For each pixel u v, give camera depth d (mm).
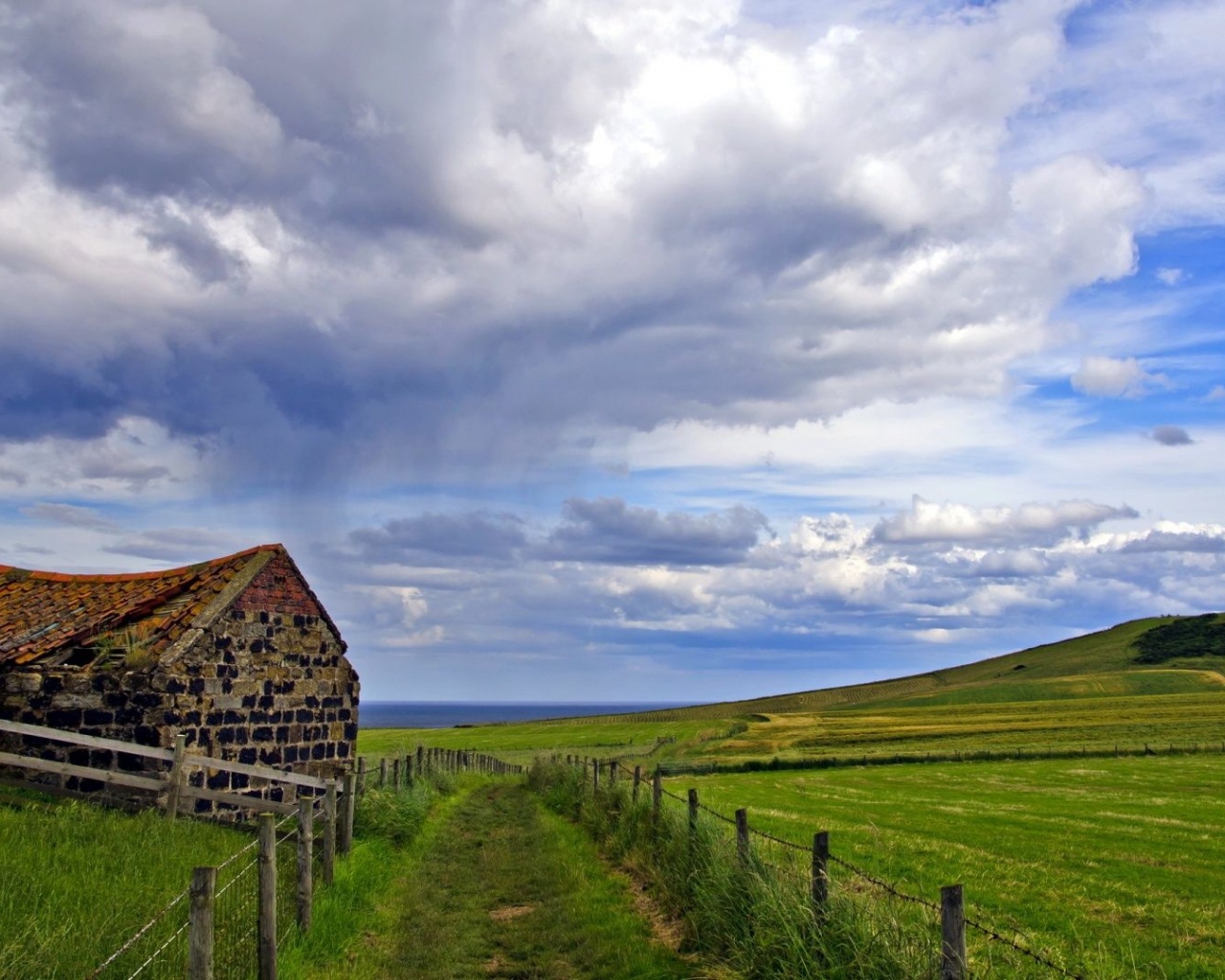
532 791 37812
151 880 11766
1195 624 197625
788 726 104812
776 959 9789
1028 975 10859
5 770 18281
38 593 22953
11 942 8930
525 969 11539
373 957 11625
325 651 23641
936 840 25734
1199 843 26000
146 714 18359
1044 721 98562
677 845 14680
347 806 16641
